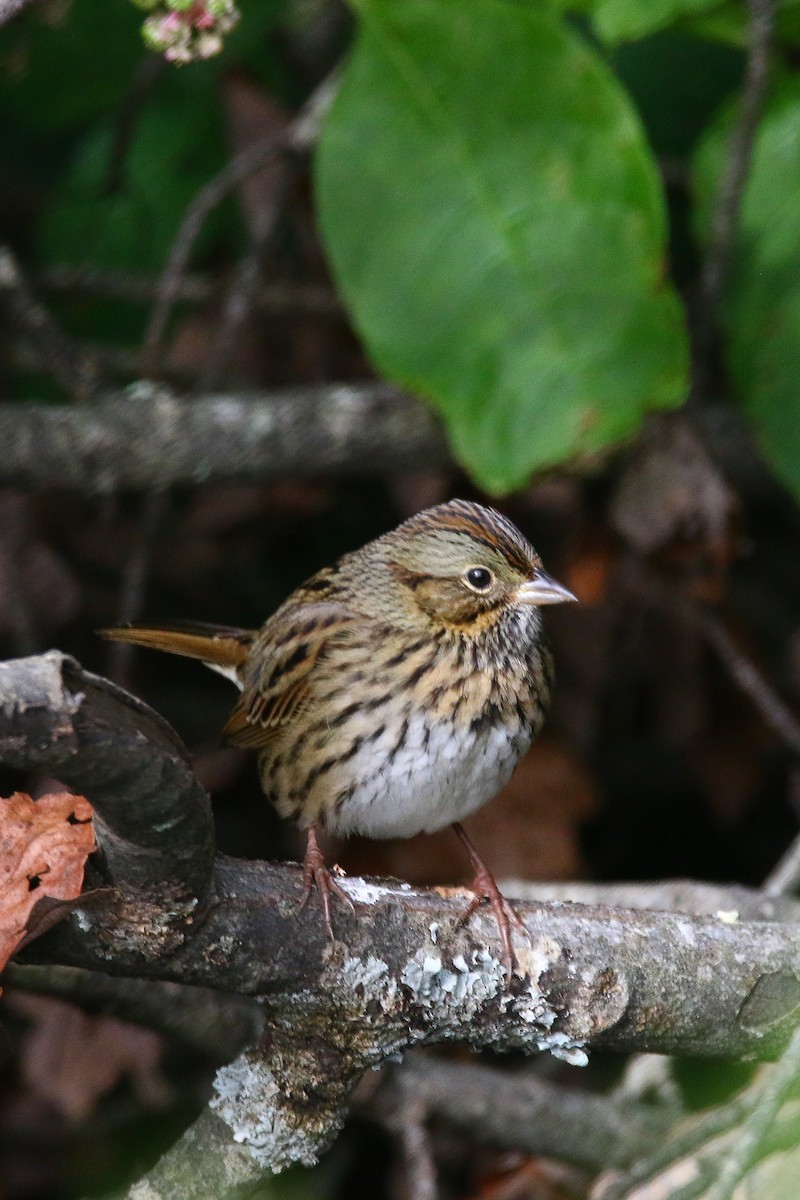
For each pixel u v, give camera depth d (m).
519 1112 10.25
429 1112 10.22
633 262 10.23
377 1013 7.17
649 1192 9.15
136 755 5.85
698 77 12.86
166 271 12.51
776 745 13.00
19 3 7.72
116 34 12.91
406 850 11.56
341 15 14.16
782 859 13.66
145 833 6.18
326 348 14.09
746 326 10.90
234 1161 7.21
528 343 10.30
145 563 12.19
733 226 10.70
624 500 11.23
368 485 14.03
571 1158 10.30
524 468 10.34
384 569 9.35
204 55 7.21
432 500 13.02
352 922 7.11
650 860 13.84
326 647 9.20
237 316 12.50
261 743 9.69
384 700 9.03
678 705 12.95
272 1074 7.21
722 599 11.76
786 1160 6.04
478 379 10.36
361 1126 12.05
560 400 10.27
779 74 11.09
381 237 10.38
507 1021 7.34
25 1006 11.13
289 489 13.48
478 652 9.14
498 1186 10.50
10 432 11.66
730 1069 10.69
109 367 13.40
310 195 13.55
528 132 10.23
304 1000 7.10
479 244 10.30
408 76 10.18
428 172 10.31
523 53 10.12
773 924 7.70
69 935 6.65
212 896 6.82
